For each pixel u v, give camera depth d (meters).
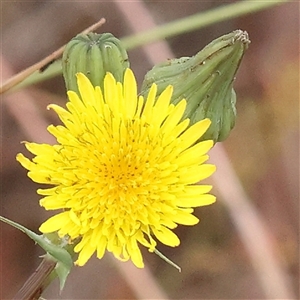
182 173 0.11
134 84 0.11
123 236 0.11
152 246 0.11
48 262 0.12
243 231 0.17
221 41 0.12
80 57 0.12
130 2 0.17
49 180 0.11
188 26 0.16
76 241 0.12
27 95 0.17
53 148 0.11
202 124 0.11
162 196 0.11
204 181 0.17
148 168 0.11
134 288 0.17
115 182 0.11
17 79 0.15
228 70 0.12
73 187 0.11
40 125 0.17
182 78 0.12
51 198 0.11
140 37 0.16
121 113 0.11
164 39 0.17
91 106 0.11
